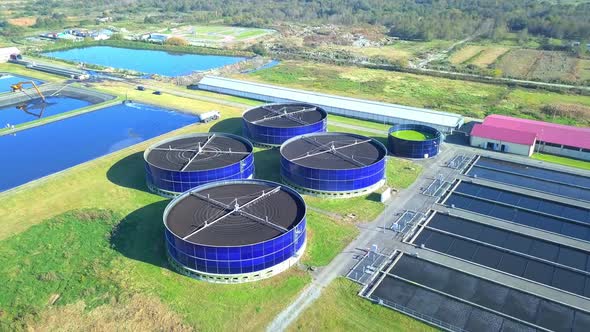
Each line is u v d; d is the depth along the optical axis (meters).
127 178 70.62
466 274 49.94
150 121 97.12
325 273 49.47
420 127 84.25
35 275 49.09
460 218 60.88
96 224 58.41
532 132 81.19
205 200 57.91
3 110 105.44
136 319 43.00
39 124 94.62
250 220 53.06
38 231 56.72
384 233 56.97
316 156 70.88
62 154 81.31
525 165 76.50
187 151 72.38
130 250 53.16
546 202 65.25
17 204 62.84
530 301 46.03
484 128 83.62
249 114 90.31
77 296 46.00
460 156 79.50
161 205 62.84
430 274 49.84
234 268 47.31
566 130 81.94
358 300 45.59
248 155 69.50
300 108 93.50
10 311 44.44
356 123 94.31
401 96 112.44
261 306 44.72
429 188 68.38
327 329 42.09
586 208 63.34
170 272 49.47
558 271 50.81
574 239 56.56
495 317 43.88
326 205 63.41
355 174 64.31
